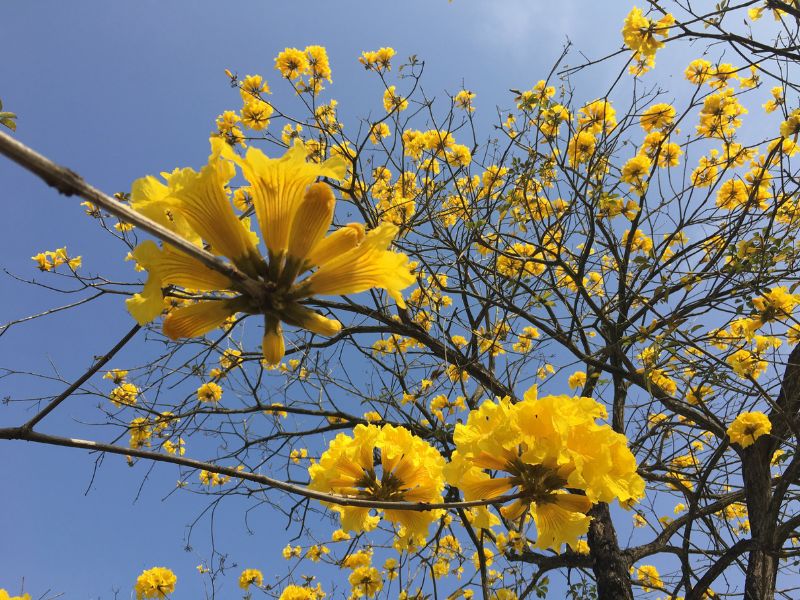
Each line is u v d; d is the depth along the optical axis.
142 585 4.61
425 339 5.36
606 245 5.22
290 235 0.98
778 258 3.76
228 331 4.77
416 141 5.75
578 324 4.72
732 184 4.85
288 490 1.32
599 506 4.82
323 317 0.99
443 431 4.35
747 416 3.32
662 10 3.20
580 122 5.15
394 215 5.81
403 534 1.56
